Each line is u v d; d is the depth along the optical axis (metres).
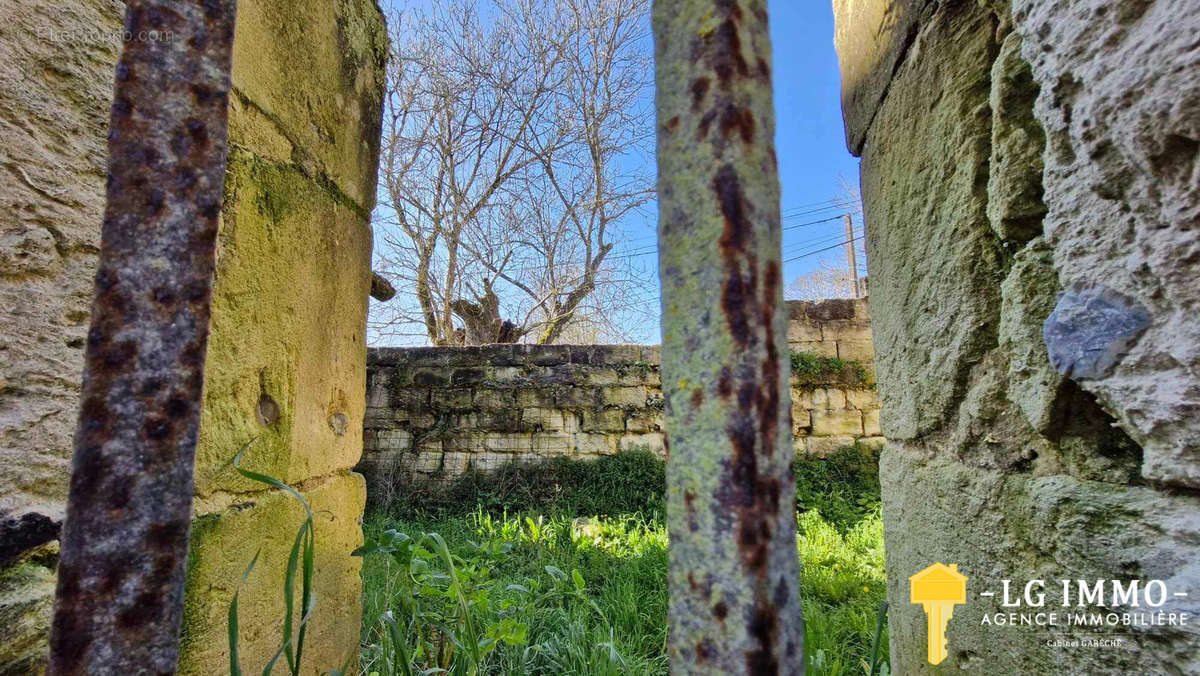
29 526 0.84
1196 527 0.60
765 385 0.36
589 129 9.80
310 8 1.52
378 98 1.96
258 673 1.22
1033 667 0.82
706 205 0.38
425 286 9.15
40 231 0.87
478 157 9.48
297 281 1.42
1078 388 0.77
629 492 5.50
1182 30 0.59
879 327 1.47
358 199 1.78
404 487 5.80
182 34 0.42
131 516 0.36
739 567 0.35
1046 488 0.81
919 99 1.20
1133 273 0.67
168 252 0.39
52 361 0.88
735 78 0.38
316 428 1.50
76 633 0.35
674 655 0.37
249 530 1.21
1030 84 0.87
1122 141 0.66
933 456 1.18
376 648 2.09
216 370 1.13
